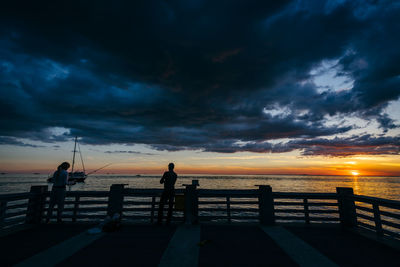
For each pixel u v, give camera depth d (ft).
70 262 11.10
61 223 18.90
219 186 315.99
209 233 16.38
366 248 13.48
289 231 16.99
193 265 10.93
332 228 17.99
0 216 15.89
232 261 11.43
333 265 11.06
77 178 300.81
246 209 19.56
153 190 19.94
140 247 13.37
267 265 10.99
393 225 14.46
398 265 11.06
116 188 19.72
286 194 19.65
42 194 19.54
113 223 16.88
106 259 11.51
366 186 381.40
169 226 18.43
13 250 12.69
